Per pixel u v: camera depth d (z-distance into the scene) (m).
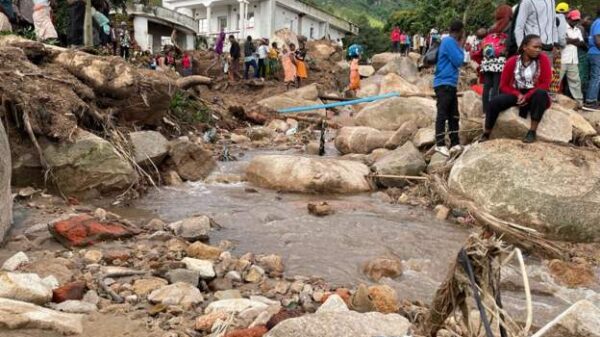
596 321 3.04
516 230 4.82
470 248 2.41
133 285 4.03
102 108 8.59
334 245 5.47
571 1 21.12
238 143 11.66
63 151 6.57
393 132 10.23
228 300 3.77
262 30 31.45
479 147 6.88
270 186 7.94
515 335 2.21
